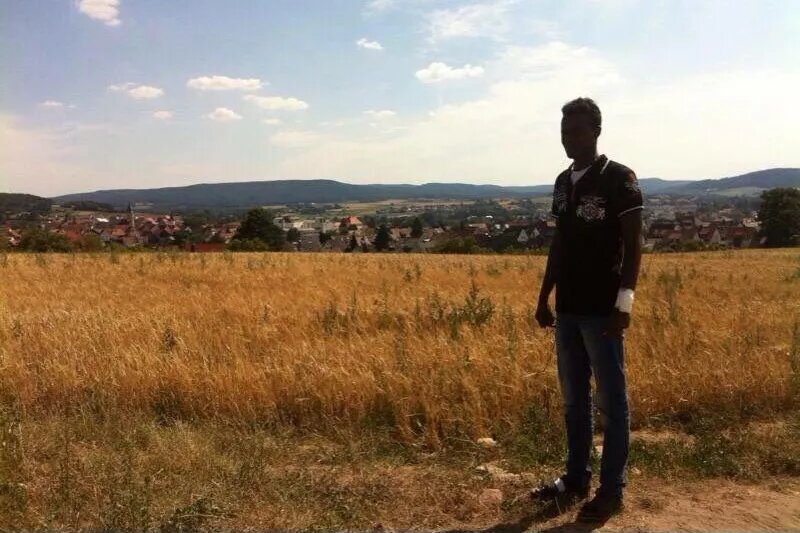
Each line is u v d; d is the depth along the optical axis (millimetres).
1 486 3496
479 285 15586
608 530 3271
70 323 7652
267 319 8609
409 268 21891
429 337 7051
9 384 5422
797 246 70562
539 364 5875
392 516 3434
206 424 4879
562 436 4629
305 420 5016
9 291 12328
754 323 8625
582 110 3414
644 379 5465
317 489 3703
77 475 3688
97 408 5125
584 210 3428
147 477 3613
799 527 3281
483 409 4957
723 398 5320
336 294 12250
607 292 3424
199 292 12648
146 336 7102
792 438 4547
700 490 3793
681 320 8648
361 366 5730
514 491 3764
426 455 4434
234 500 3471
